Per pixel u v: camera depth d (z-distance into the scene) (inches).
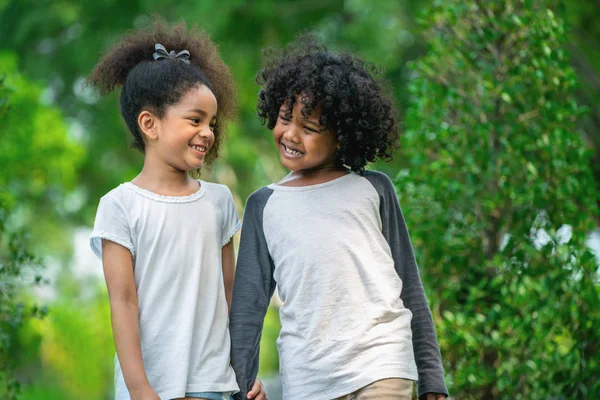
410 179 223.5
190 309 147.9
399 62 623.2
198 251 150.5
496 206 217.3
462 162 219.9
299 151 153.6
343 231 151.8
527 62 221.8
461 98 225.0
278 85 156.4
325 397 145.7
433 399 153.4
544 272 213.2
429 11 230.5
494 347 212.2
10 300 225.5
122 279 146.6
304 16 646.5
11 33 660.7
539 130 216.5
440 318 222.2
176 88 151.5
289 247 152.9
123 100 157.3
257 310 156.3
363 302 148.8
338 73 152.2
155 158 153.4
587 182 218.1
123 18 646.5
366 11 576.1
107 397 608.1
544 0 226.8
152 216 149.6
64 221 658.8
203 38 166.2
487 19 222.4
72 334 579.5
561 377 208.5
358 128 153.8
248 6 618.8
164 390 145.1
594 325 208.8
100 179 676.1
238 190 665.6
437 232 219.6
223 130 168.1
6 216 241.6
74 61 637.9
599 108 398.3
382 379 143.3
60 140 506.3
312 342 147.6
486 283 218.1
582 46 447.8
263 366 626.8
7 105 247.3
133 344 144.5
